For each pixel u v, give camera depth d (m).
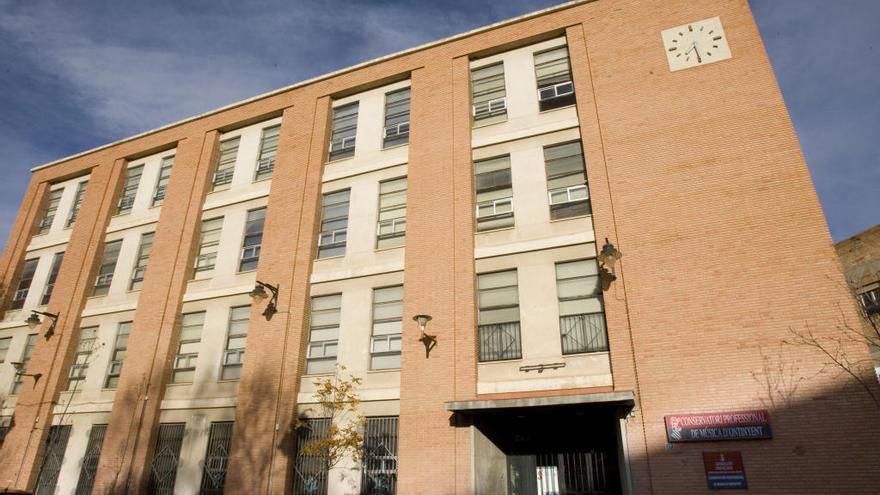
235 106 22.30
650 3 16.52
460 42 18.77
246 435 16.05
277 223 18.88
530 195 15.91
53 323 21.59
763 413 11.43
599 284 14.23
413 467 13.79
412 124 18.20
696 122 14.55
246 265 19.27
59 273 22.83
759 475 11.09
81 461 18.64
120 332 20.55
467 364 14.33
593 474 13.70
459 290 15.23
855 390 10.99
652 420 12.18
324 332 16.92
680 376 12.33
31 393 20.55
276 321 17.22
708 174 13.89
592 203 14.83
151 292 20.06
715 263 13.01
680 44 15.66
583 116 15.93
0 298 24.02
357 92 20.33
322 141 19.64
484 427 14.11
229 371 17.78
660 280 13.33
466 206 16.17
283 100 21.28
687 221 13.64
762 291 12.39
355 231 17.84
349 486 14.56
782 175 13.22
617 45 16.39
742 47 14.95
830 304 11.77
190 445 17.09
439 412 14.09
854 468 10.57
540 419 14.44
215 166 22.02
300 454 15.34
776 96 14.02
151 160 23.84
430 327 15.10
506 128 17.06
